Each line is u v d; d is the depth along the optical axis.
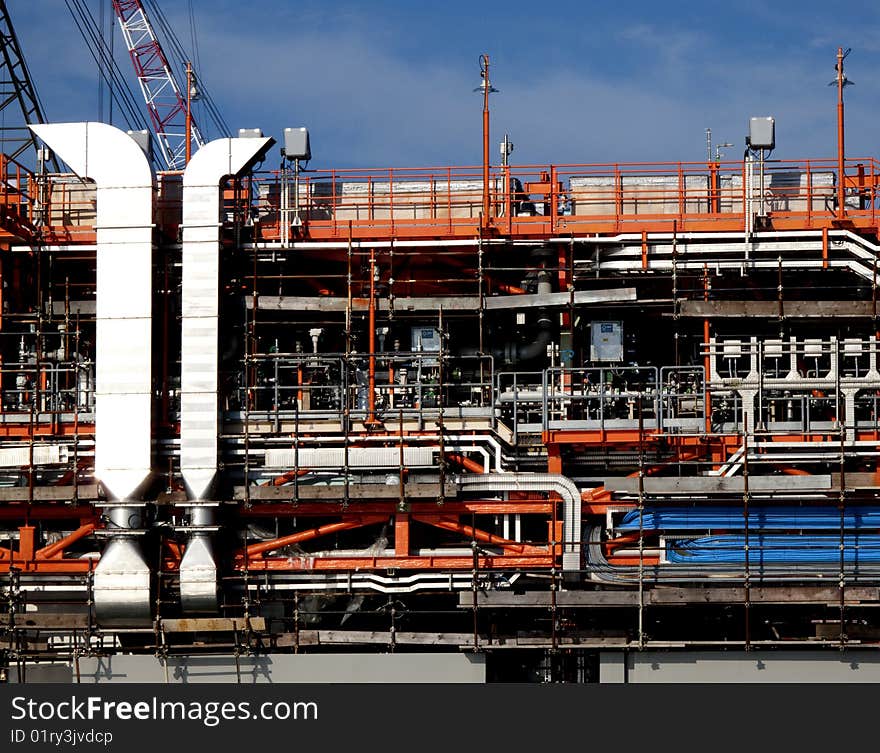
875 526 85.81
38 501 88.19
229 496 87.19
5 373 94.44
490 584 87.56
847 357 97.38
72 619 86.00
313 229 95.88
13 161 97.75
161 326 91.69
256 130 89.62
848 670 84.56
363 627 93.12
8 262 97.12
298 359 91.25
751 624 90.38
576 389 95.25
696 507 86.69
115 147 87.88
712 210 98.19
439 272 100.06
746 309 90.75
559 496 88.50
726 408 93.88
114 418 86.50
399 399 96.38
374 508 88.31
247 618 85.31
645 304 92.94
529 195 100.06
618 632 85.00
